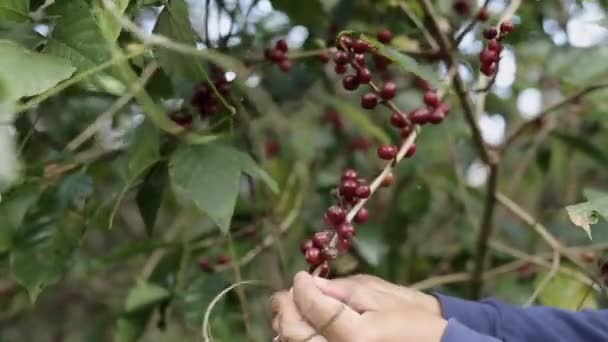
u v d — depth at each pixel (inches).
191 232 59.7
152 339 69.1
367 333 34.0
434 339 34.4
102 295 72.3
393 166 38.8
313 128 61.1
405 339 34.3
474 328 42.3
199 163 36.8
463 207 63.0
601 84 50.2
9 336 73.3
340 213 36.6
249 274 53.0
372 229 53.2
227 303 47.1
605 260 48.5
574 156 67.9
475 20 46.1
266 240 52.7
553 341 42.8
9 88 30.3
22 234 41.5
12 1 34.3
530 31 53.8
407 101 57.8
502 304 43.7
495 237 63.4
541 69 63.6
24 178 40.3
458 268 61.4
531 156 65.3
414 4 49.9
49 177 42.1
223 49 44.9
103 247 67.9
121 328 48.6
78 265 52.1
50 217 41.8
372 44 37.6
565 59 55.7
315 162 61.6
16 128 42.8
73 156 43.2
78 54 33.8
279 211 54.2
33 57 31.1
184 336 69.8
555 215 65.8
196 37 41.9
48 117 45.0
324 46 46.6
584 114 61.7
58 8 34.2
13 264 41.5
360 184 38.2
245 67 44.4
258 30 52.9
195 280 47.5
